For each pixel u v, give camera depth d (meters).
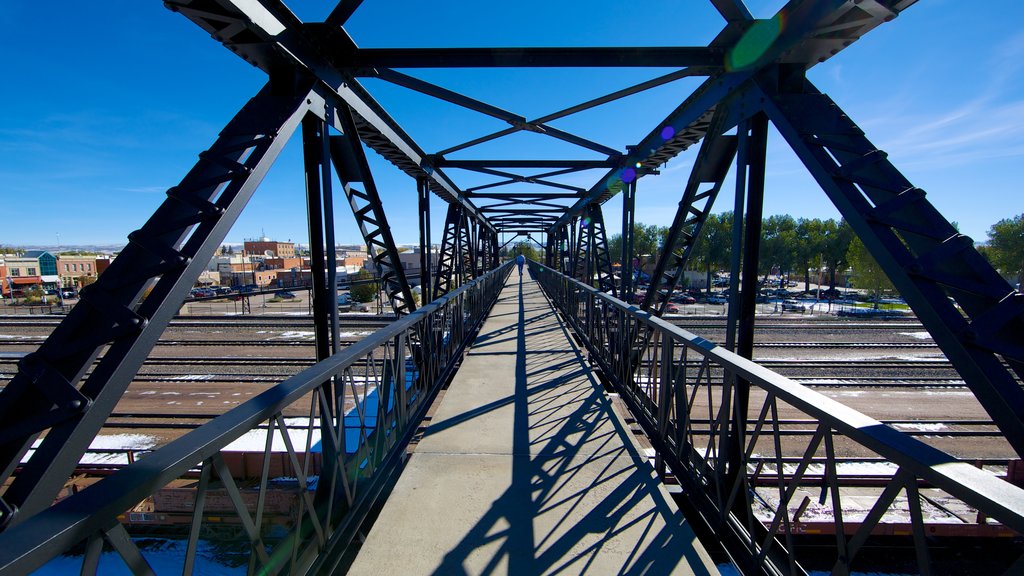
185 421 12.48
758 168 3.05
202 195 2.15
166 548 8.20
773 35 2.71
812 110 2.59
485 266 17.11
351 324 25.81
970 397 14.52
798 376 16.75
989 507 0.98
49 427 1.40
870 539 7.38
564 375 5.99
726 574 5.48
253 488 8.24
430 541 2.56
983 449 10.98
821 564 7.30
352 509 2.32
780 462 1.78
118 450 10.49
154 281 1.88
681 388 2.90
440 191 8.38
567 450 3.71
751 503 2.04
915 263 1.85
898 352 21.20
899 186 2.15
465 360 6.87
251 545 1.46
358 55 3.42
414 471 3.38
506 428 4.20
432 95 4.31
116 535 1.02
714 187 4.02
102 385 1.51
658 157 5.50
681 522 2.72
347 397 10.04
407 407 3.58
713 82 3.56
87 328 1.63
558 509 2.87
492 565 2.36
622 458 3.56
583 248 12.56
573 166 7.41
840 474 8.61
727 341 3.23
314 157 3.22
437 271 9.90
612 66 3.46
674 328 3.09
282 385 1.71
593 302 6.31
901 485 1.22
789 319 32.44
